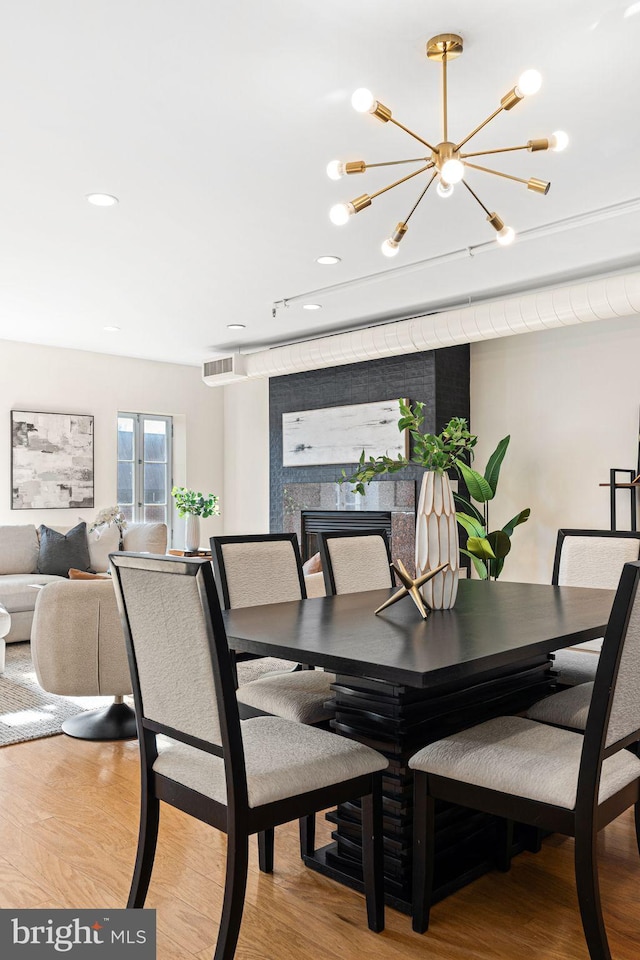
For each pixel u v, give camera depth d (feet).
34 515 22.35
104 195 11.32
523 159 10.23
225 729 5.43
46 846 7.92
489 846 7.66
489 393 20.44
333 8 7.03
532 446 19.51
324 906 6.78
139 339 21.84
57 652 11.02
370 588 11.30
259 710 8.50
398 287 16.70
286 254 14.16
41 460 22.44
